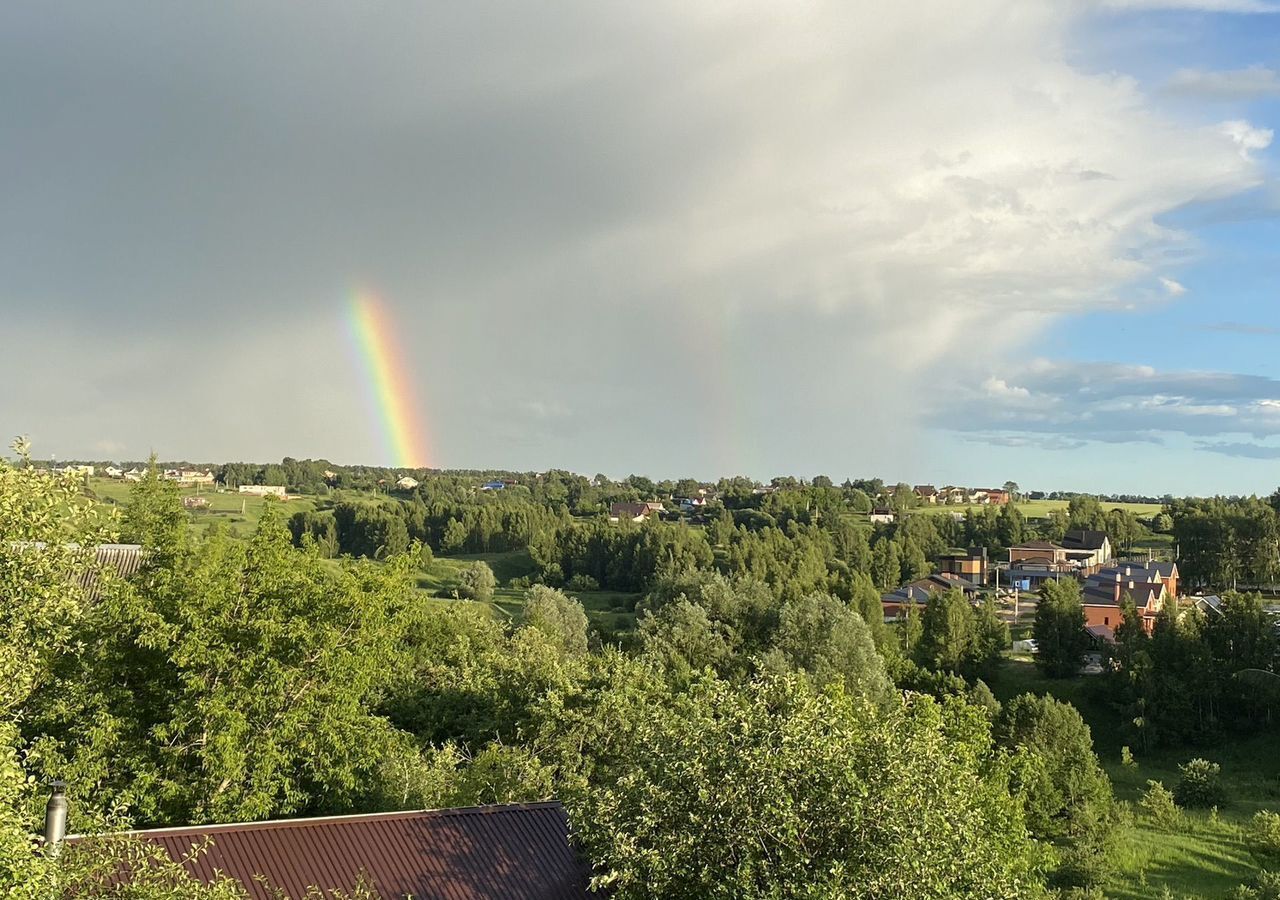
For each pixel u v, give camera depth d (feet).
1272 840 143.23
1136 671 236.63
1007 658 290.35
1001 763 112.16
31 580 54.95
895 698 107.86
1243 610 250.57
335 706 82.43
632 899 51.83
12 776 40.63
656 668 163.63
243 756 75.31
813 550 428.56
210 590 79.77
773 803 50.06
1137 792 191.62
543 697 113.80
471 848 59.77
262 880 51.70
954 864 49.47
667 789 53.26
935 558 549.13
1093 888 122.31
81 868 43.70
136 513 140.87
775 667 199.11
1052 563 510.99
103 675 77.56
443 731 122.52
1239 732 232.53
